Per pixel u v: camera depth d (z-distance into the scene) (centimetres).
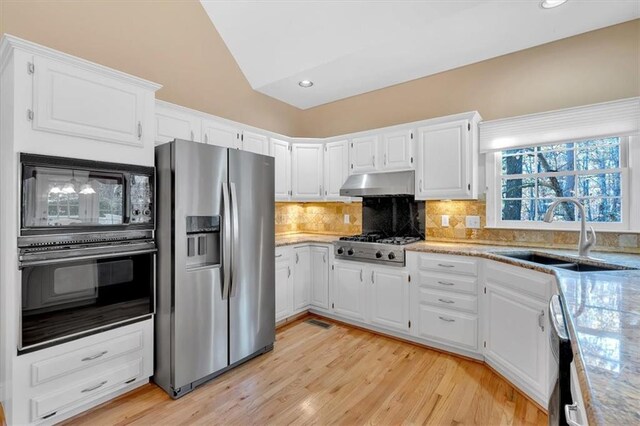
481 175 302
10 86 168
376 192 322
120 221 201
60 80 178
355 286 320
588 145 261
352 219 393
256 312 260
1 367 180
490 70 300
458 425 178
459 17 240
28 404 166
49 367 173
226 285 235
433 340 274
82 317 185
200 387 218
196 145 220
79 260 182
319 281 351
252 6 293
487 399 201
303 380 226
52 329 174
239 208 247
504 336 221
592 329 83
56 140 177
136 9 278
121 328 203
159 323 219
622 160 246
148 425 179
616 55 243
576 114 247
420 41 272
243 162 252
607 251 241
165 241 214
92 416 187
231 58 356
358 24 268
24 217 164
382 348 277
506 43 273
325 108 427
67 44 236
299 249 346
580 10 228
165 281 214
